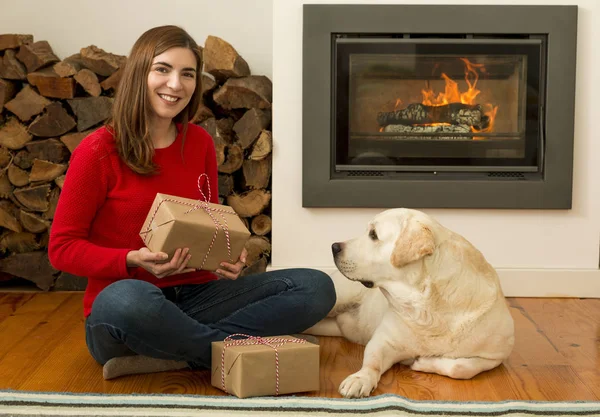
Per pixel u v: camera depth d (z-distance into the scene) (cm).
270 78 343
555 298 311
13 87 315
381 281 200
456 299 197
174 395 179
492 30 299
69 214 188
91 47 315
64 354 223
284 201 312
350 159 310
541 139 306
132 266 186
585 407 177
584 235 311
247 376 178
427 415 172
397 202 306
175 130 208
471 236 312
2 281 326
